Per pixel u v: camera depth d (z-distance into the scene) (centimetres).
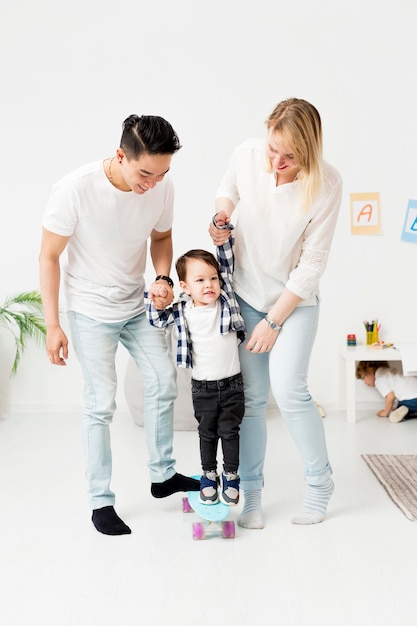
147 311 259
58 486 313
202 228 459
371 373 453
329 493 270
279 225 241
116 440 393
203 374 253
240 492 303
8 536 258
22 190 461
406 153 448
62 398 470
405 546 243
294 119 219
